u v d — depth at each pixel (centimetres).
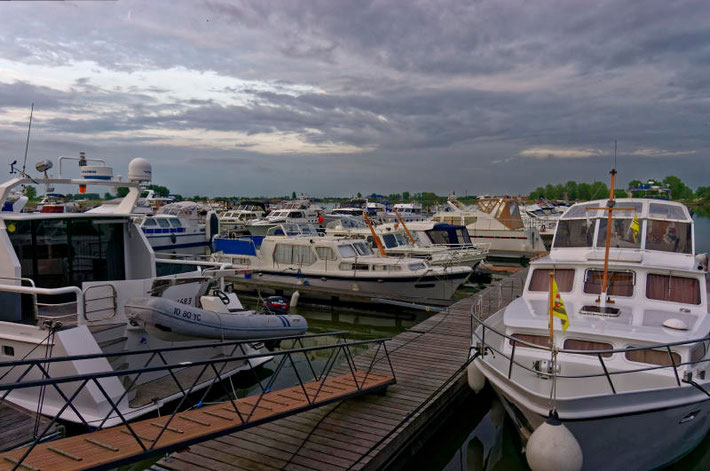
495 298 1552
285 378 1050
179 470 600
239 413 586
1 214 798
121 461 471
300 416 738
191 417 611
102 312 761
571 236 997
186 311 716
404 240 2322
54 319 709
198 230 2361
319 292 1688
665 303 801
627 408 592
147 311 673
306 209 3866
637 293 822
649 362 690
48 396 708
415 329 1243
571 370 698
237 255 1908
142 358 797
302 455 629
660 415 610
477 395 972
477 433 905
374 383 795
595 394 632
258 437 677
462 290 2111
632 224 880
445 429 869
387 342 1127
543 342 761
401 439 691
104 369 712
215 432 555
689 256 897
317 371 1103
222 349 931
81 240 863
